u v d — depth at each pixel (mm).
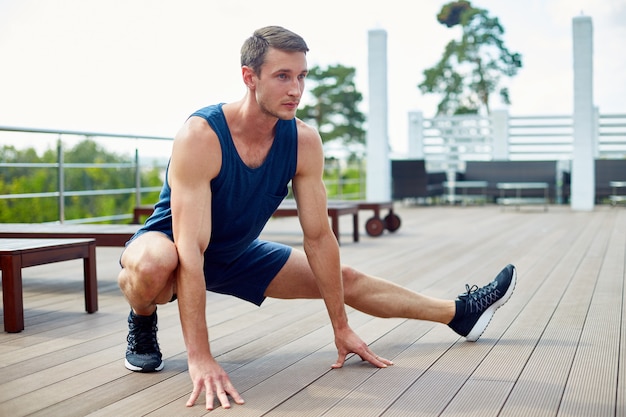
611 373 1756
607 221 6789
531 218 7301
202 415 1476
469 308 2049
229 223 1753
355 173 11719
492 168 9930
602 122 10664
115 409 1516
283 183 1778
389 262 3912
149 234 1735
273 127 1708
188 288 1618
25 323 2424
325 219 1823
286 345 2088
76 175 11289
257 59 1572
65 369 1832
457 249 4527
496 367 1815
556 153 10812
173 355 1974
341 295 1862
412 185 9375
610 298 2789
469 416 1453
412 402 1544
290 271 1942
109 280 3398
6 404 1550
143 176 11977
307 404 1540
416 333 2213
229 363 1889
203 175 1632
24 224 3666
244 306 2705
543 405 1518
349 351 1853
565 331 2227
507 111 10945
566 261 3898
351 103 17844
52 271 3729
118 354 1991
